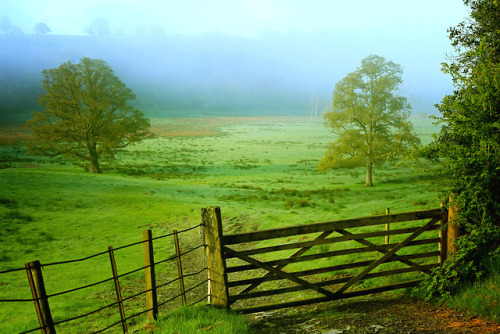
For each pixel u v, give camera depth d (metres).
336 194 39.62
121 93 52.69
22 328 9.52
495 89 6.42
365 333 5.44
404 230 7.28
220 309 6.31
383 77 42.00
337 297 7.10
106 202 31.78
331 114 44.50
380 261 7.27
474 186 6.47
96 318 9.97
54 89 48.69
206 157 85.50
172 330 5.25
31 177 39.00
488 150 6.37
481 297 5.91
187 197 36.16
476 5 9.49
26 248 19.89
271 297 10.11
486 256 6.75
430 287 6.78
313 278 11.14
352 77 42.78
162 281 13.92
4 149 85.00
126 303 11.43
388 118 42.84
